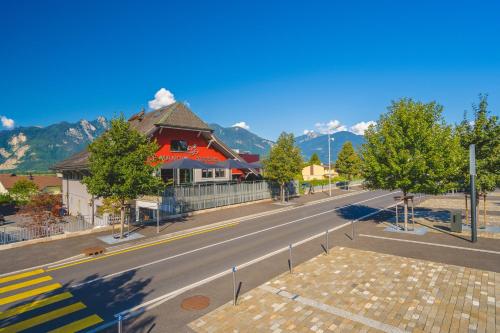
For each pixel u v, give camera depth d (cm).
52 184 6531
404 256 1309
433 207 2794
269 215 2592
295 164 3177
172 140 2945
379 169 1728
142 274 1216
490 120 1650
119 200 1838
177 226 2117
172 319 842
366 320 784
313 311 842
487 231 1727
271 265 1259
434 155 1625
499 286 970
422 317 789
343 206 3044
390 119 1828
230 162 3048
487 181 1650
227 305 902
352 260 1271
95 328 812
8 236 1839
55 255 1497
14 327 827
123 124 1769
